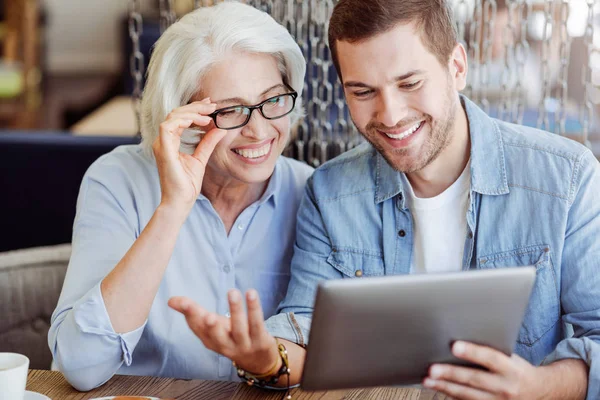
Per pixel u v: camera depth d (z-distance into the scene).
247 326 1.24
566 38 2.14
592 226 1.53
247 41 1.57
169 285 1.70
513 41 2.32
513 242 1.58
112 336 1.42
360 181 1.69
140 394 1.38
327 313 1.09
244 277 1.76
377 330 1.12
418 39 1.43
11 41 6.69
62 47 8.59
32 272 1.91
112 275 1.45
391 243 1.65
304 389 1.16
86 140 2.94
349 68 1.46
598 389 1.35
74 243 1.64
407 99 1.46
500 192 1.58
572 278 1.54
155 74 1.63
